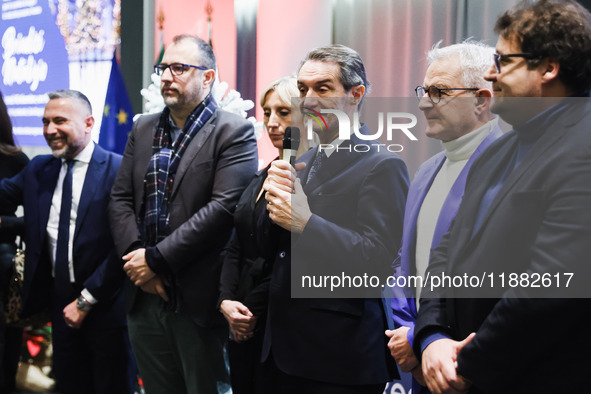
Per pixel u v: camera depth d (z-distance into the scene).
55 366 2.85
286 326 1.78
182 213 2.40
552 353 1.22
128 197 2.55
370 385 1.77
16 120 4.82
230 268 2.14
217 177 2.39
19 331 3.38
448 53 1.72
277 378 1.83
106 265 2.73
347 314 1.75
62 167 2.91
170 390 2.53
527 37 1.27
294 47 3.64
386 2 3.27
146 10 4.13
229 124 2.46
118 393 2.80
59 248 2.81
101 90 4.35
